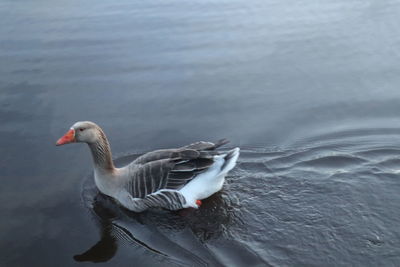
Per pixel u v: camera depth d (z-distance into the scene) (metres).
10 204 2.22
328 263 1.94
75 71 3.03
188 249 2.03
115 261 1.99
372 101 2.77
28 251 2.03
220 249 2.02
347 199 2.19
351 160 2.40
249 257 1.97
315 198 2.21
